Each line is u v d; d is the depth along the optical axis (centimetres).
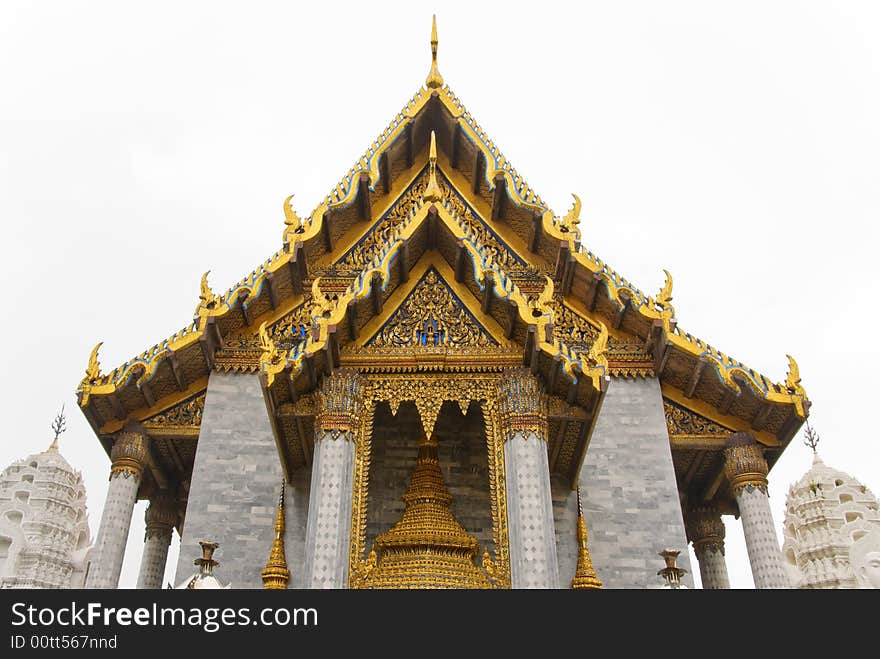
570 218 2327
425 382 1817
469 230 1905
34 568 2144
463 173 2559
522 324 1786
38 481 2423
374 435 2281
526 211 2341
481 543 2147
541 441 1723
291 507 2114
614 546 2066
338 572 1588
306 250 2333
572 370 1717
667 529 2083
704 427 2258
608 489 2138
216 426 2203
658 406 2244
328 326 1745
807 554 2108
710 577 2469
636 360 2303
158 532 2506
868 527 2058
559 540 2066
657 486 2134
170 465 2461
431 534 1764
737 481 2164
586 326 2353
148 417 2247
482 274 1816
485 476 2236
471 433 2302
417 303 1916
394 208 2520
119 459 2148
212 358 2267
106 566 2005
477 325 1877
